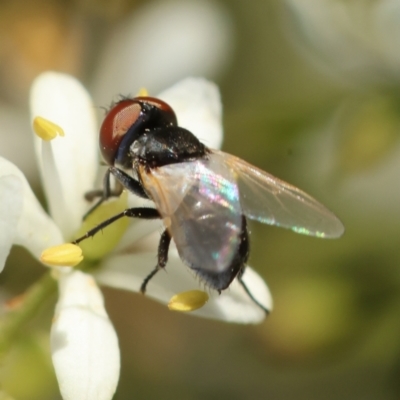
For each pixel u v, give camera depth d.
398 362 0.07
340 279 0.07
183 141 0.06
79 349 0.06
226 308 0.06
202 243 0.06
